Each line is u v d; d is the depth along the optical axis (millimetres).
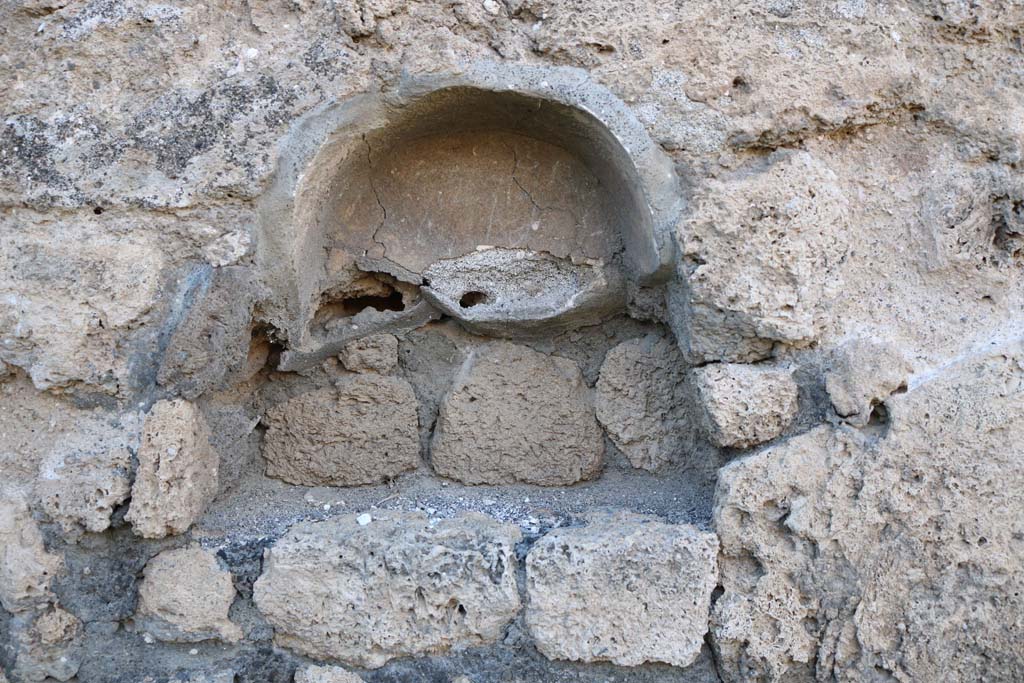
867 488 2129
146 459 2150
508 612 2225
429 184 2418
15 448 2193
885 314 2215
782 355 2197
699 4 2193
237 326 2201
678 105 2172
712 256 2146
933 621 2127
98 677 2219
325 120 2168
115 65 2174
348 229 2412
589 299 2412
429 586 2215
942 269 2232
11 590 2125
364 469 2506
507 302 2488
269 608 2232
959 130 2236
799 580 2152
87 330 2152
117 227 2182
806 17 2193
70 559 2178
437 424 2514
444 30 2170
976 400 2162
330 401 2477
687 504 2387
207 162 2154
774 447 2178
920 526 2133
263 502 2426
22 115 2188
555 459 2502
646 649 2197
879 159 2246
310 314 2379
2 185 2184
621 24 2184
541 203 2426
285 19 2182
